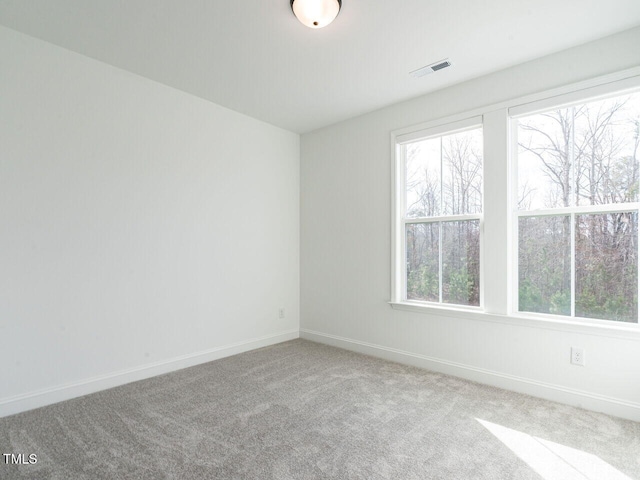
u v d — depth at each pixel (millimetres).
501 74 2762
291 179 4227
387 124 3477
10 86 2248
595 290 2404
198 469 1696
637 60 2205
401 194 3430
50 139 2410
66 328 2475
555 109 2559
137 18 2148
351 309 3758
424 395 2570
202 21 2180
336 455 1818
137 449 1856
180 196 3154
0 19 2154
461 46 2441
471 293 2973
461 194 3064
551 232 2586
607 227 2367
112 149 2723
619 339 2248
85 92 2582
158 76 2902
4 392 2211
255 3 2012
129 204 2818
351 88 3096
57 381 2430
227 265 3533
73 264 2514
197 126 3287
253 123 3797
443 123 3078
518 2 1990
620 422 2164
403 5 2021
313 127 4082
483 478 1645
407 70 2781
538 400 2492
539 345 2555
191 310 3225
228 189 3547
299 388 2691
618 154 2342
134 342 2836
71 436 1982
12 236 2248
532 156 2684
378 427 2104
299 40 2387
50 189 2410
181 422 2150
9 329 2234
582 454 1833
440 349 3074
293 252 4246
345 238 3820
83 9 2057
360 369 3133
